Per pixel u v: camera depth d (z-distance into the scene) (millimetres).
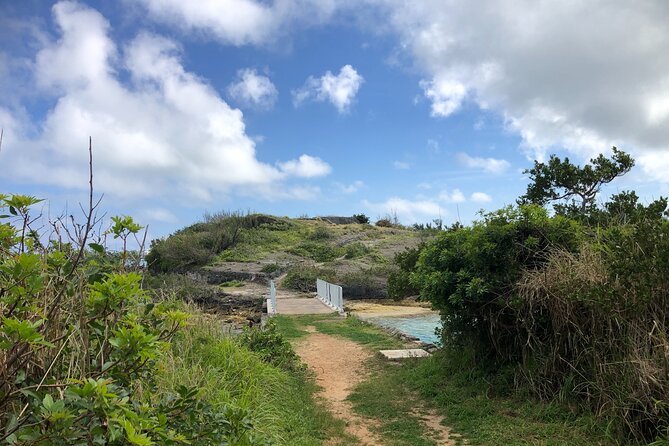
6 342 2055
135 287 2756
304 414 6719
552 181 15555
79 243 3090
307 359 10969
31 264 2250
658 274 5301
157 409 2979
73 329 2648
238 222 45781
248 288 30516
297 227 47562
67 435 2133
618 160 15156
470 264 7570
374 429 6410
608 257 6043
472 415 6539
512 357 7434
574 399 6051
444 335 8570
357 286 27938
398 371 9289
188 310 8414
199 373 5926
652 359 4969
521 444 5449
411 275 8648
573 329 6262
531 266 7254
